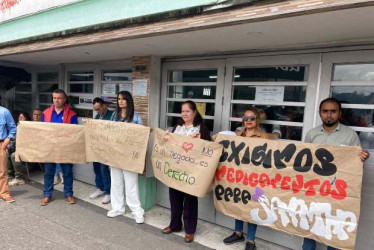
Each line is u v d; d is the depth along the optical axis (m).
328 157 2.56
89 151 4.05
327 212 2.53
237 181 2.99
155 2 3.29
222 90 3.95
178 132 3.40
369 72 2.95
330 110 2.70
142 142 3.59
